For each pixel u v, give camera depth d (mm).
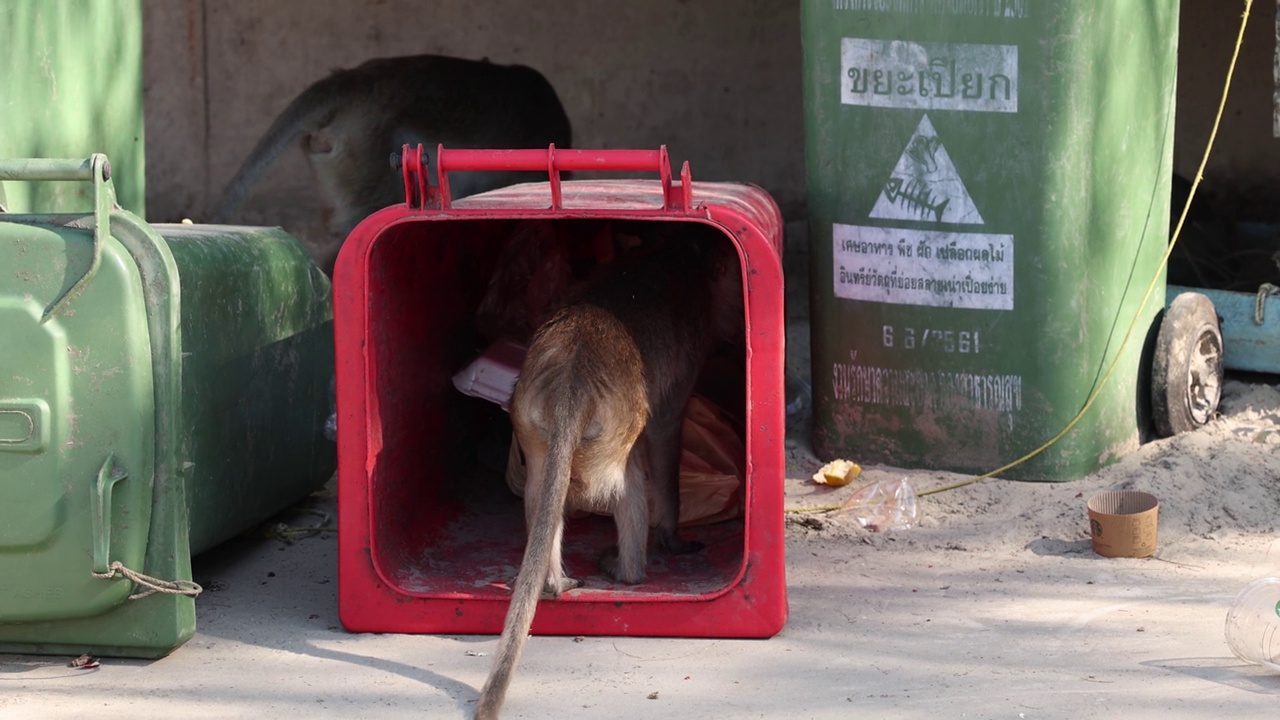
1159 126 5633
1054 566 4730
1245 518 5070
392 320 4465
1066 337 5340
